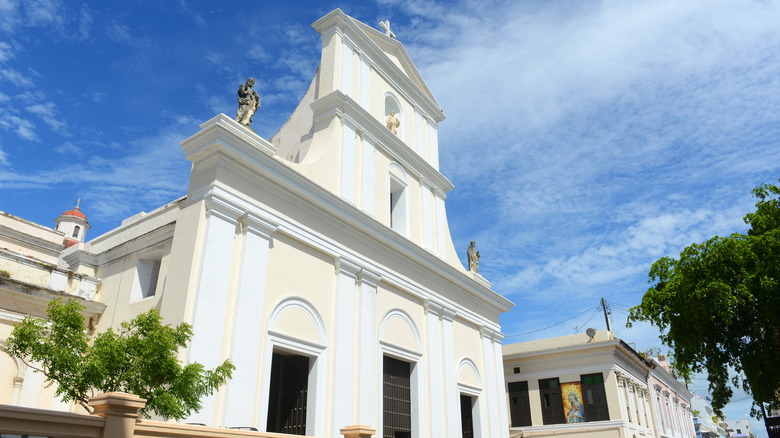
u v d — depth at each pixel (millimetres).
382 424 13984
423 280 17547
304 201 13445
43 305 12617
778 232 14227
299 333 12445
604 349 27859
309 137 17047
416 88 20859
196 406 8078
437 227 19812
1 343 11609
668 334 16312
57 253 17641
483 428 18672
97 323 13734
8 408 4738
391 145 18109
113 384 7566
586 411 27453
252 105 13031
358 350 13734
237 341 10648
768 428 14242
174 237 11367
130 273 13867
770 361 13836
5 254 12602
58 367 7348
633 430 27656
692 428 47781
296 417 12555
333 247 14039
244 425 10297
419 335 16688
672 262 16453
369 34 19328
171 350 8203
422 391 16016
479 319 20469
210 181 11344
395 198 18734
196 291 10406
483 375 19703
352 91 17234
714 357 15008
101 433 5543
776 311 13617
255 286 11422
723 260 14422
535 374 29594
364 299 14414
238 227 11680
